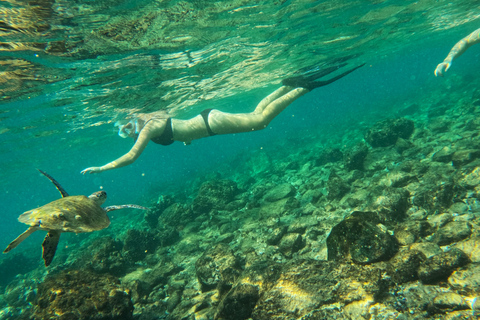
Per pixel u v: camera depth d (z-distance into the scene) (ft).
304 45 51.26
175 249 34.45
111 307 17.71
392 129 45.01
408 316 11.49
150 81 42.60
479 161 23.61
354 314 12.36
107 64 31.42
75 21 21.81
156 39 28.91
